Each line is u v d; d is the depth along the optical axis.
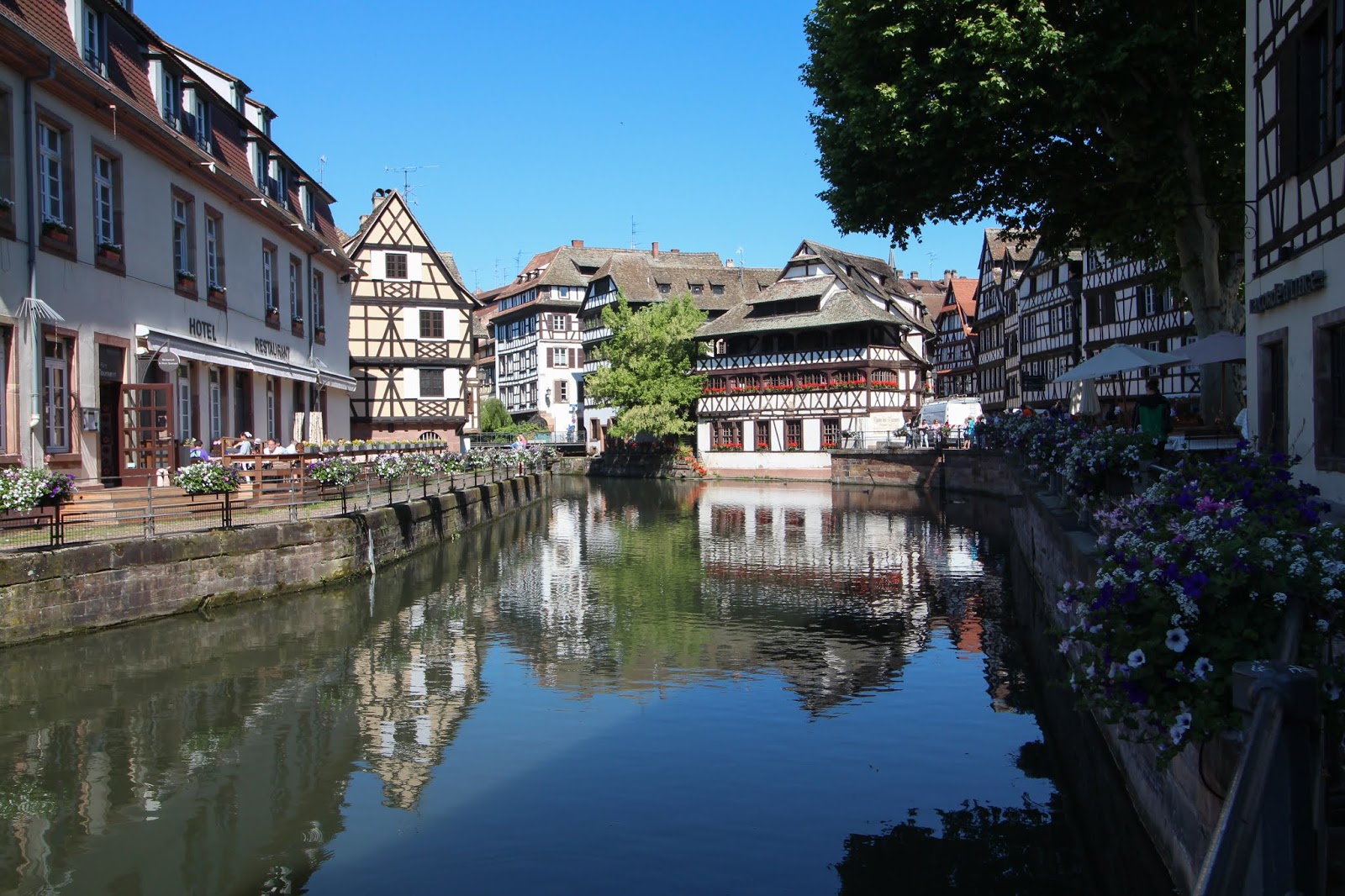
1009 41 14.13
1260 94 11.00
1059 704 10.07
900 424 52.47
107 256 16.56
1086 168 16.30
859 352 50.66
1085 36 14.14
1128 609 4.63
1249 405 11.85
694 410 57.66
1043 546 14.31
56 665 11.42
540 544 24.12
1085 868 6.54
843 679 11.13
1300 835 2.72
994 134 15.24
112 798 7.77
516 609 15.30
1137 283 35.47
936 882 6.38
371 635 13.36
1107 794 7.44
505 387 83.94
